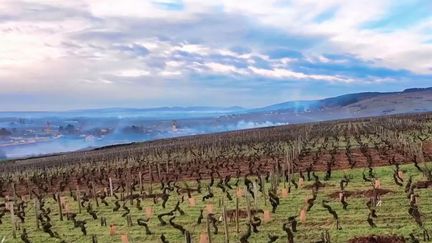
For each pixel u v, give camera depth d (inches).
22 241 1039.0
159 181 1771.7
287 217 1002.7
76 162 3090.6
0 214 1266.0
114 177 2052.2
